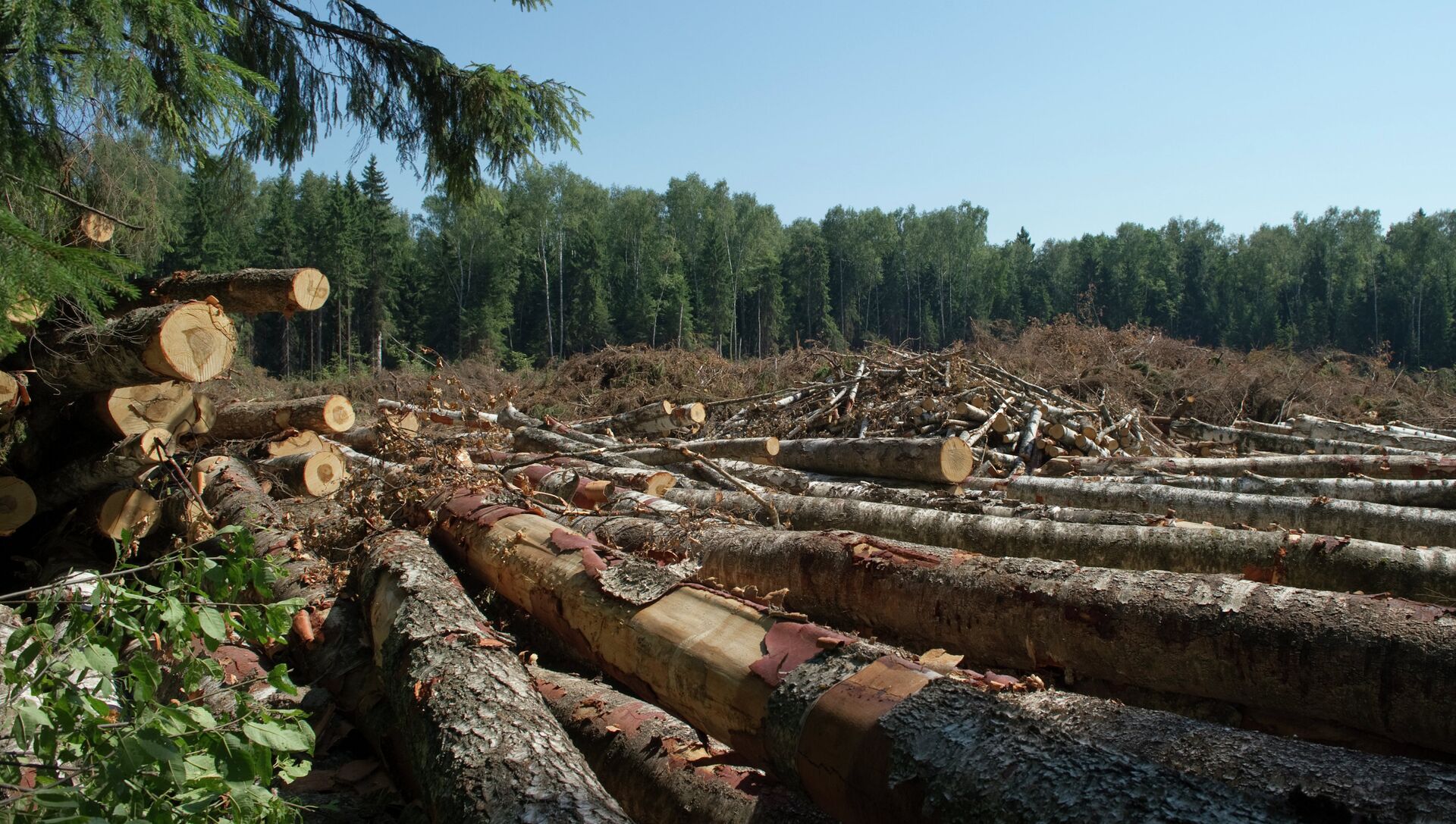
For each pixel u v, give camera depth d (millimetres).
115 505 5844
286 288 5949
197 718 2219
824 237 60406
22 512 5574
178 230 7043
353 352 35250
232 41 7277
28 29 3309
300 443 7465
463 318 40875
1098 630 3430
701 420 11320
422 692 3203
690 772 2994
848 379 12414
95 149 4930
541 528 4402
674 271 52219
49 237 4355
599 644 3559
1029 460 9594
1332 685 2951
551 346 45844
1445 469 7570
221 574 2641
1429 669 2789
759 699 2695
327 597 4516
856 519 5852
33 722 2098
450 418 11055
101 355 5078
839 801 2373
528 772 2652
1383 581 4027
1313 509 6164
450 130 8117
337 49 7762
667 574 3553
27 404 5508
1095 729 2254
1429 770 1917
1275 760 2016
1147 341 17266
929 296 59938
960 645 3824
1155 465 8531
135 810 2059
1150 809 1854
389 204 41406
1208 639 3186
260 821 2354
